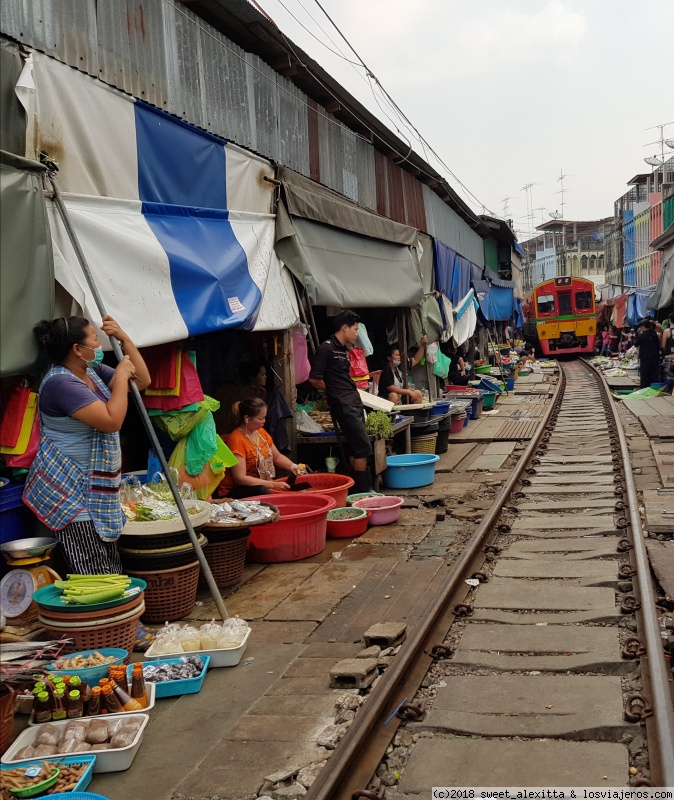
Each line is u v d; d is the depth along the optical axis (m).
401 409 12.22
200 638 4.87
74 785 3.42
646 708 3.93
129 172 6.08
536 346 46.19
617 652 4.76
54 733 3.79
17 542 4.89
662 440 13.69
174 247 6.35
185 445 6.70
